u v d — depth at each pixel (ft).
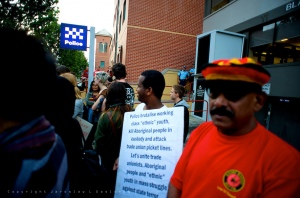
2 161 1.75
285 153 2.33
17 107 1.83
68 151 4.29
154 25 32.99
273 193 2.19
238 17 21.72
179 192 3.39
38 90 1.95
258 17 18.85
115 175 5.81
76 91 9.14
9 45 1.80
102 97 10.64
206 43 23.03
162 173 4.13
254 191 2.33
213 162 2.73
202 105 23.59
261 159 2.40
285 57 16.08
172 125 4.30
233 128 2.62
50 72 2.14
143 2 32.19
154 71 5.99
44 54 2.11
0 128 1.89
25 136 1.91
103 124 5.80
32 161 1.88
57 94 4.02
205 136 3.33
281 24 16.57
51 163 2.14
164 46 33.68
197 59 25.12
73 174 4.36
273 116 17.01
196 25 35.63
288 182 2.15
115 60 53.47
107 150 5.84
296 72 14.57
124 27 34.65
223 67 2.41
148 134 4.58
